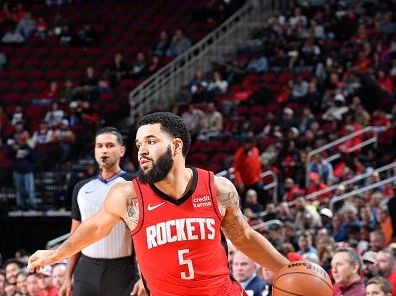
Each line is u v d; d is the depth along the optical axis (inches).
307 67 1475.1
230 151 1306.6
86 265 452.1
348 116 1280.8
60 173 1304.1
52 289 608.4
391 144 1218.0
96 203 454.3
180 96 1486.2
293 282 295.6
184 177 302.2
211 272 300.8
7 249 1277.1
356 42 1493.6
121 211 303.3
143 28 1696.6
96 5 1755.7
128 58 1630.2
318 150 1153.4
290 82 1416.1
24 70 1609.3
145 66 1557.6
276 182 1129.4
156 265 299.9
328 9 1601.9
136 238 302.8
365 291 486.0
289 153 1191.6
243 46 1615.4
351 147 1223.5
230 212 309.0
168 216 298.2
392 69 1408.7
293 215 999.0
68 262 471.2
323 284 296.5
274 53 1530.5
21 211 1269.7
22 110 1491.1
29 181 1274.6
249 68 1508.4
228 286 306.2
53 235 1269.7
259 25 1646.2
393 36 1508.4
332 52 1480.1
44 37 1681.8
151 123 298.8
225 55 1601.9
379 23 1537.9
